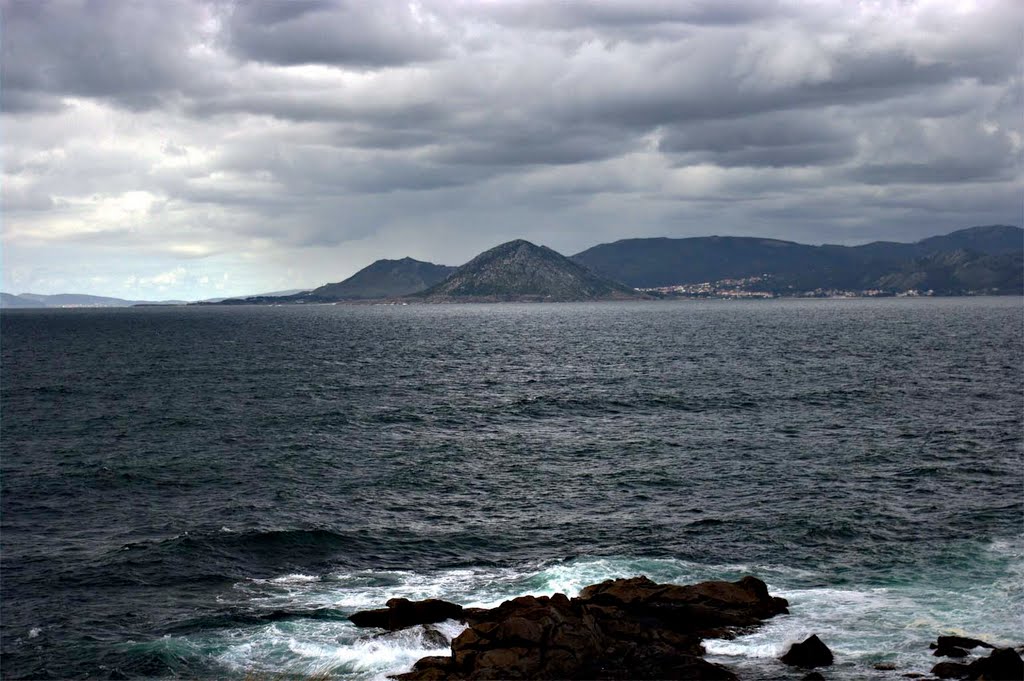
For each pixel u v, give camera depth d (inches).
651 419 3206.2
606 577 1467.8
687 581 1444.4
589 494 2079.2
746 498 1995.6
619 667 1058.7
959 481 2108.8
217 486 2196.1
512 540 1721.2
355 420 3257.9
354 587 1456.7
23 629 1299.2
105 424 3154.5
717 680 1032.8
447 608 1290.6
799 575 1460.4
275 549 1657.2
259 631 1269.7
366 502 2031.3
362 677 1110.4
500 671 1048.8
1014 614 1263.5
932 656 1120.2
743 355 6043.3
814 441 2674.7
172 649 1211.9
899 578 1430.9
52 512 1952.5
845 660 1113.4
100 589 1457.9
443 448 2684.5
